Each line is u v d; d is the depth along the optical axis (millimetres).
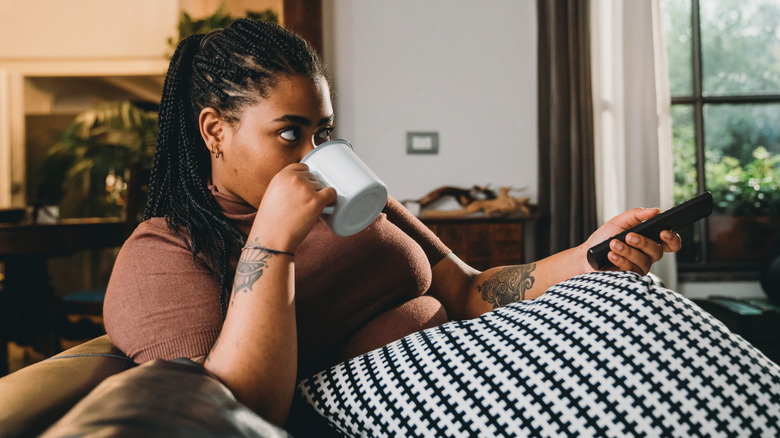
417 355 594
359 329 767
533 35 3480
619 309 545
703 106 3514
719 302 2912
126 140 4691
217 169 735
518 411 508
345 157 611
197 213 715
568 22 3236
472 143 3480
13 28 5207
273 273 557
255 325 539
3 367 2756
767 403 494
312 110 676
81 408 365
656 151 3188
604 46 3307
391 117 3465
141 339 619
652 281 631
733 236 3518
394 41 3467
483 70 3479
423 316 794
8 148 5238
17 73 5227
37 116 5434
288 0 3309
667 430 475
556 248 3213
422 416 542
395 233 812
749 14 3477
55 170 4879
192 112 751
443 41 3467
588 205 3203
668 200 3270
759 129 3492
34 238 2246
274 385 536
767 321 2543
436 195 3348
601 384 500
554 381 514
